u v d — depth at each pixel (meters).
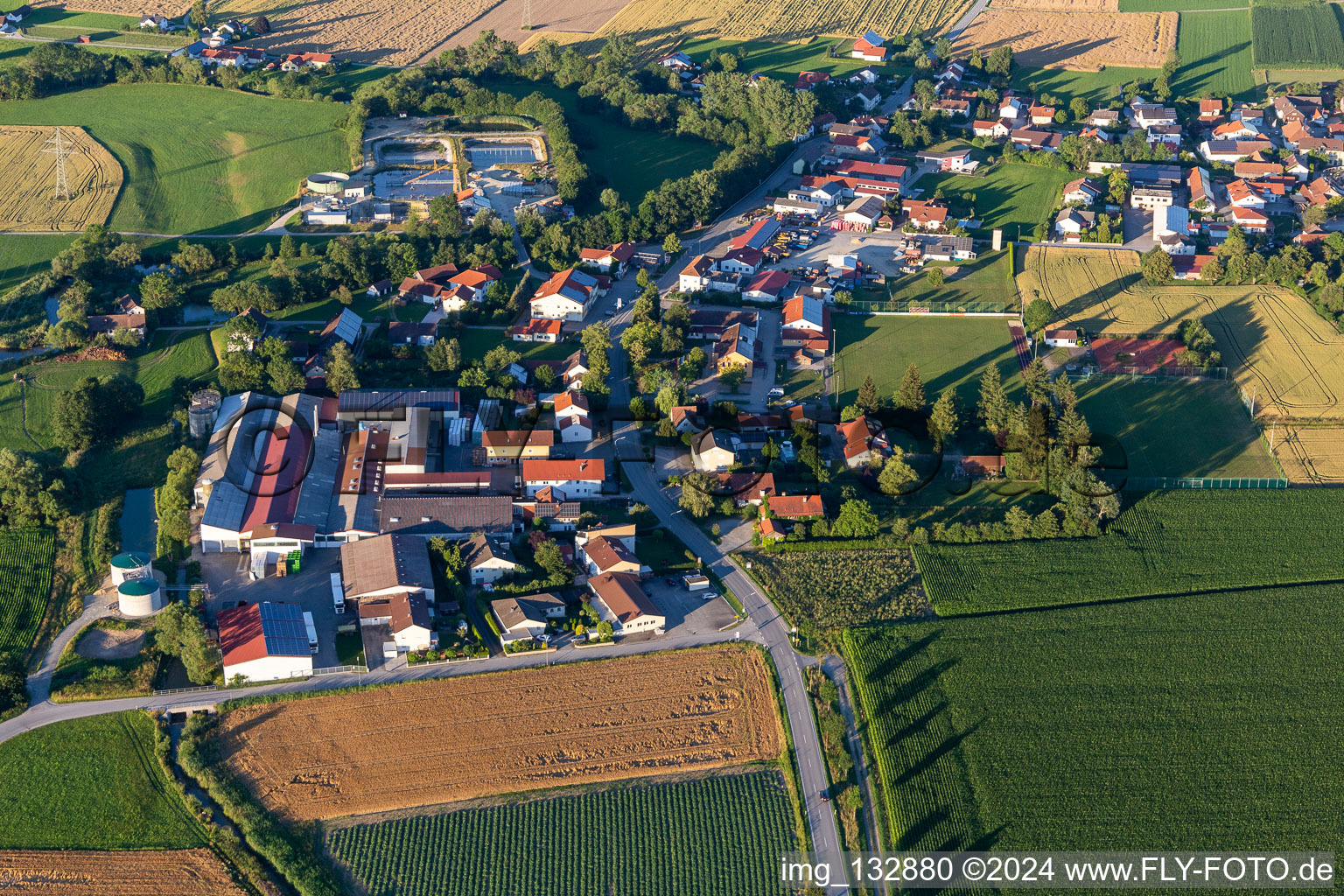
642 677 161.75
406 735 151.88
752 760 150.00
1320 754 153.38
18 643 163.75
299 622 165.12
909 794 145.88
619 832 139.88
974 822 143.12
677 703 157.88
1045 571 183.25
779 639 169.50
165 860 135.62
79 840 137.75
